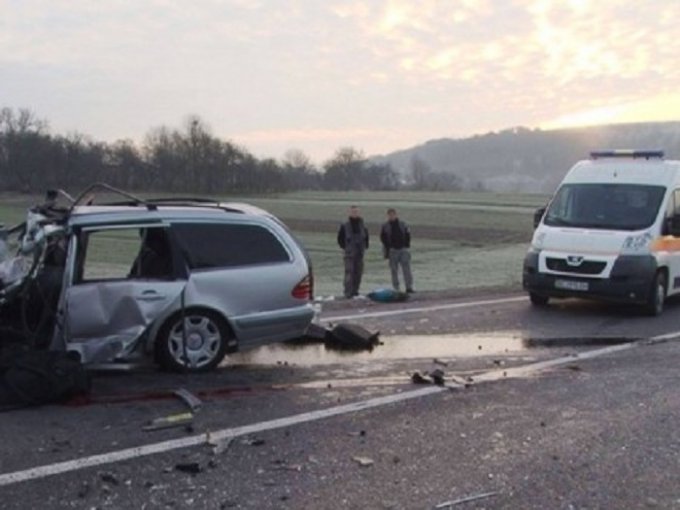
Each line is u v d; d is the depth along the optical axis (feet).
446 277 80.74
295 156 402.31
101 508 15.89
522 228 172.35
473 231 165.27
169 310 26.53
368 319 39.96
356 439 20.25
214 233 27.50
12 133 326.24
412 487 17.03
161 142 352.90
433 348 32.50
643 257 40.88
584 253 41.60
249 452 19.24
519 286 55.72
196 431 20.84
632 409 23.03
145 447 19.54
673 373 27.78
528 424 21.56
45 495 16.56
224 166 351.46
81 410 22.68
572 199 45.09
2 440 19.97
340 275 89.56
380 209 233.14
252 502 16.20
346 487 17.02
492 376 27.27
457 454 19.12
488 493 16.69
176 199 30.19
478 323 38.86
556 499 16.39
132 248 28.37
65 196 28.17
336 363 29.32
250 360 29.76
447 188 400.26
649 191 43.80
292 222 189.98
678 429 21.09
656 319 40.47
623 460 18.70
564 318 40.55
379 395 24.56
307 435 20.54
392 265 54.85
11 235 28.04
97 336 25.48
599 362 29.73
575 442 20.01
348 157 413.18
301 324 28.60
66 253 25.38
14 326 25.18
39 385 22.90
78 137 338.34
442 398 24.25
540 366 28.96
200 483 17.22
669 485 17.16
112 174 339.16
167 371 26.99
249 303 27.61
